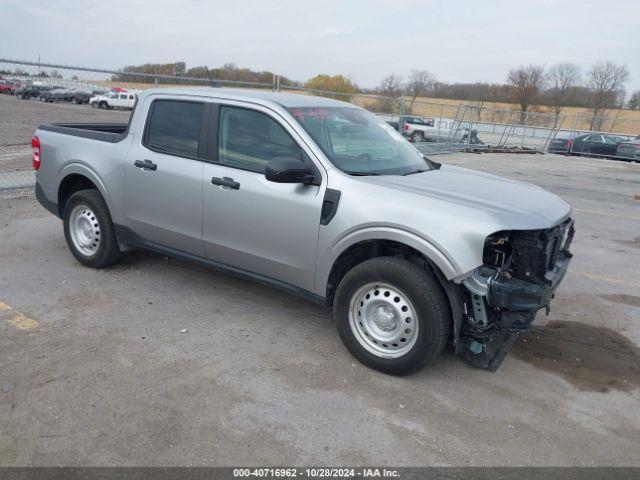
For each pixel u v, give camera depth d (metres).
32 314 4.53
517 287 3.46
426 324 3.58
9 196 8.70
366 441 3.13
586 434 3.31
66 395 3.43
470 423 3.35
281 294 5.19
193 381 3.65
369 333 3.86
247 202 4.25
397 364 3.73
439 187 3.98
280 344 4.23
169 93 4.87
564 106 61.03
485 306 3.58
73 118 28.00
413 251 3.73
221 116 4.51
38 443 2.99
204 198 4.50
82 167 5.31
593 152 25.20
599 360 4.25
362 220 3.72
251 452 3.00
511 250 3.59
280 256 4.20
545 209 3.83
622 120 35.25
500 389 3.76
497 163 19.05
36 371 3.68
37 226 7.06
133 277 5.43
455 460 3.01
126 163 5.00
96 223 5.41
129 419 3.22
